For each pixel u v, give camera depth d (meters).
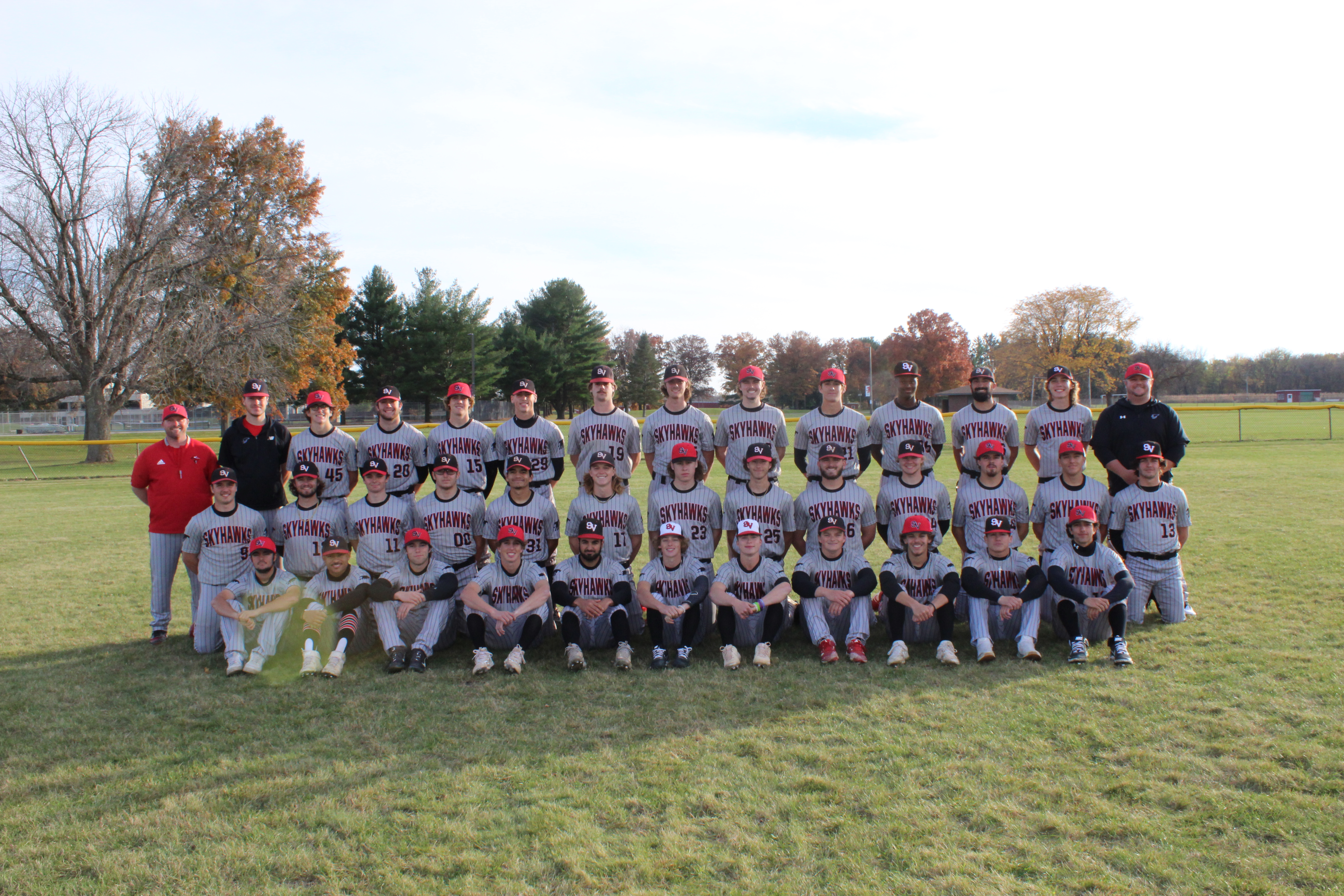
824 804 3.34
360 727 4.27
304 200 35.12
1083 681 4.75
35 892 2.82
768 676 5.03
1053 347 67.44
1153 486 5.83
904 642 5.29
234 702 4.68
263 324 28.72
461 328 52.84
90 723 4.36
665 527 5.63
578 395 63.66
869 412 70.88
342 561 5.53
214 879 2.89
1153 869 2.83
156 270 27.20
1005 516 5.96
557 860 2.97
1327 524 9.82
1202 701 4.34
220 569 5.67
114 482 19.80
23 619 6.66
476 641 5.45
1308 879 2.75
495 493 15.51
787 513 6.11
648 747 3.95
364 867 2.95
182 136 28.17
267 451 6.01
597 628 5.70
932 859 2.92
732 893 2.75
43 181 26.33
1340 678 4.61
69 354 27.48
